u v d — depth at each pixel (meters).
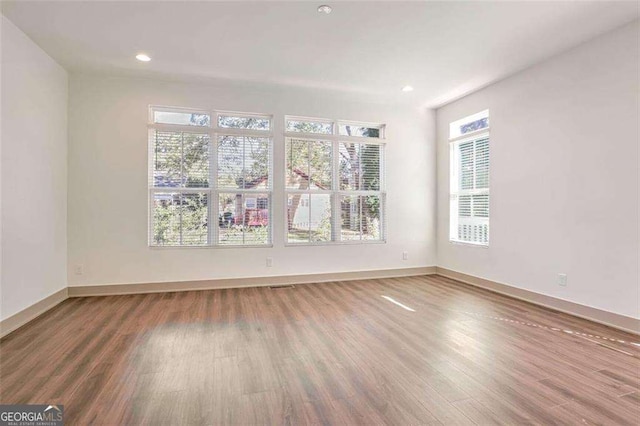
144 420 1.68
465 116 4.84
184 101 4.34
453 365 2.28
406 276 5.27
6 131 2.88
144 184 4.21
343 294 4.17
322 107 4.89
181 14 2.78
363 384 2.03
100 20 2.87
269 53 3.50
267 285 4.63
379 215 5.25
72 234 3.98
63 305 3.66
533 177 3.79
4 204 2.84
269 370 2.21
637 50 2.85
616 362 2.32
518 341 2.69
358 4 2.64
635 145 2.87
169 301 3.84
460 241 5.00
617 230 3.00
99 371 2.18
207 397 1.89
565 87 3.44
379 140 5.18
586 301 3.25
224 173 4.51
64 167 3.90
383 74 4.04
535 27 2.98
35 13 2.76
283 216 4.72
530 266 3.83
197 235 4.42
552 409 1.78
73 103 3.98
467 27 2.99
